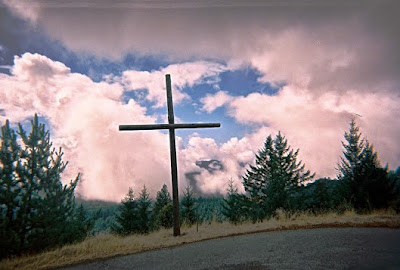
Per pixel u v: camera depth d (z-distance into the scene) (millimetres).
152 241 6816
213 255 4980
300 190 23578
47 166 6984
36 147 6875
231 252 5086
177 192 7934
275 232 6766
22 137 6719
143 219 25031
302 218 8695
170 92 8922
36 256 5695
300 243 5340
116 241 6918
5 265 5152
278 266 4004
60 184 7137
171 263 4664
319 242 5297
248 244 5652
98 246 6305
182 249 5754
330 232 6184
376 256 4176
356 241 5164
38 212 6414
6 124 6602
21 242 6012
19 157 6609
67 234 6926
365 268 3688
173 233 7648
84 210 11812
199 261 4641
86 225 8391
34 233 6305
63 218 7152
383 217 7418
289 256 4484
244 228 7688
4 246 5582
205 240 6570
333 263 3977
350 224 6898
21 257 5766
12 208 6152
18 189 6336
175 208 7805
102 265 4848
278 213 10633
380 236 5445
